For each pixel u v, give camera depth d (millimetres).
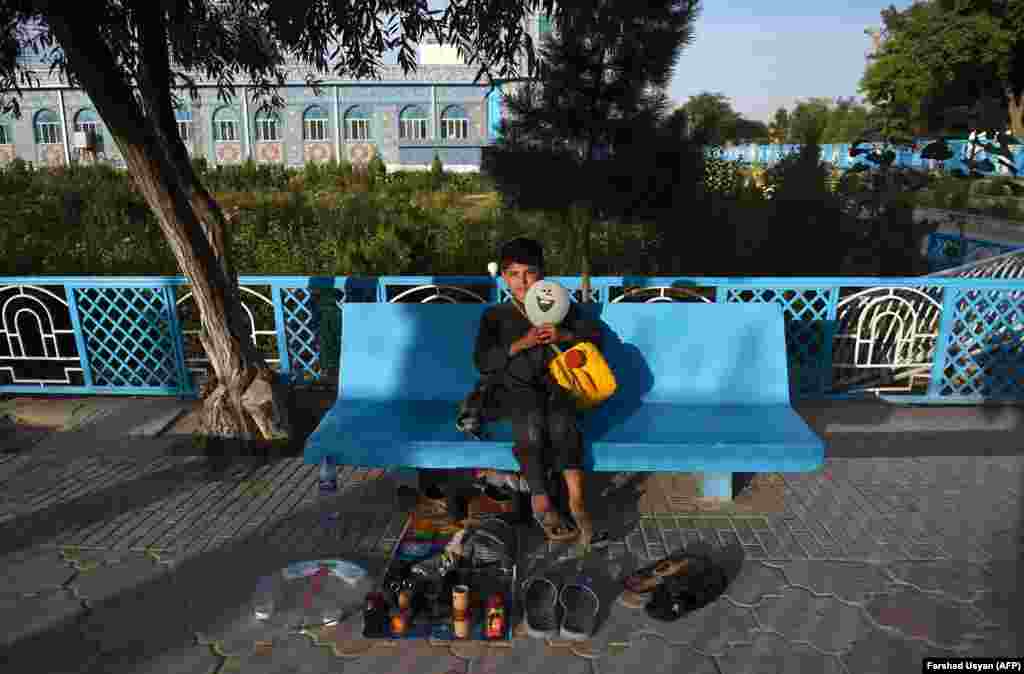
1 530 3607
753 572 3184
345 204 15016
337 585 3064
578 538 3404
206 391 4633
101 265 8250
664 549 3383
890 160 7707
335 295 5516
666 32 5305
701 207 7188
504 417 3451
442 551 3217
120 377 5645
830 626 2801
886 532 3529
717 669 2559
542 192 5961
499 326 3641
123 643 2717
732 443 3297
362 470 4316
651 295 5926
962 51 31609
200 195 4703
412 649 2678
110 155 41031
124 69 4730
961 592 3018
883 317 5500
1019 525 3596
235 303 4605
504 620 2746
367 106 40500
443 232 10766
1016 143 6781
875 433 4887
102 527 3629
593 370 3408
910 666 2566
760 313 3859
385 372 3947
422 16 3629
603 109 5711
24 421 5199
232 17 5008
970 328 5293
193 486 4121
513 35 3496
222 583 3119
